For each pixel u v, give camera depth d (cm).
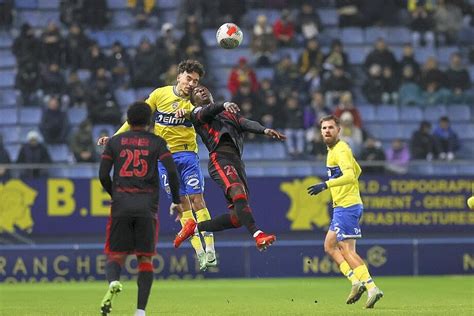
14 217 5706
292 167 6059
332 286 5122
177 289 4922
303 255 5922
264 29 7162
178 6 7562
